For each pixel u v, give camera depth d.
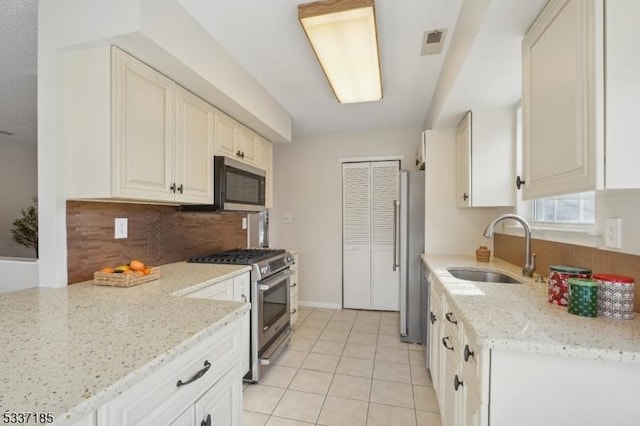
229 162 2.35
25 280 2.17
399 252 3.22
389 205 3.94
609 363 0.83
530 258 1.81
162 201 1.85
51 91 1.48
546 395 0.86
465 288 1.52
